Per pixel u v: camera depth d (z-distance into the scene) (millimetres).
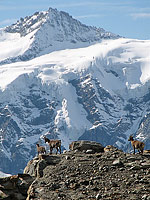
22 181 62000
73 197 52094
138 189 52312
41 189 56094
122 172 59812
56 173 61938
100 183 56094
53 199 52312
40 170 64812
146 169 60438
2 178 61469
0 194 59344
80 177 59156
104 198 50688
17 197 59031
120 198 50156
